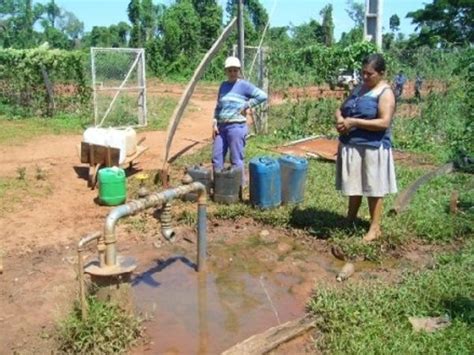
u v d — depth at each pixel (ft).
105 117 45.11
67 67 53.47
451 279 15.44
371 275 16.65
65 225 21.13
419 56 45.37
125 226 20.72
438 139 36.52
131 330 12.80
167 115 55.36
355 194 18.65
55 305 14.58
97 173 26.02
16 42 208.54
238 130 22.85
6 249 18.67
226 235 20.17
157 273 17.01
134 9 188.03
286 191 22.39
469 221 20.06
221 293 15.71
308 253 18.60
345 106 18.66
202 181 23.35
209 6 148.77
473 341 12.27
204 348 12.76
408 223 19.98
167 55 140.26
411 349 11.98
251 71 41.24
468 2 89.35
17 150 36.45
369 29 44.86
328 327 13.30
